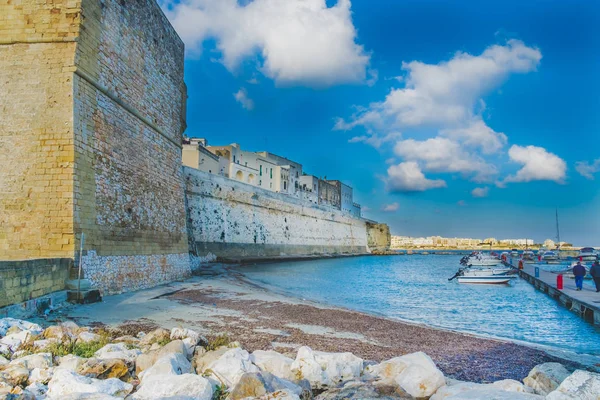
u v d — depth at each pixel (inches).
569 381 221.1
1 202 593.3
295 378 296.2
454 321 787.4
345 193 5177.2
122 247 738.2
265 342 460.1
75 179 598.9
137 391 241.9
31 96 610.5
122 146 755.4
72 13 623.2
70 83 608.4
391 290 1294.3
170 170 1016.9
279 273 1654.8
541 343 610.9
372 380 299.4
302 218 2923.2
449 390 264.7
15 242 586.6
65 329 367.9
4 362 279.1
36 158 598.9
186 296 780.6
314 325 586.9
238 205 2112.5
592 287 1136.8
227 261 1814.7
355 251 4005.9
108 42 708.0
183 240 1087.6
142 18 852.6
